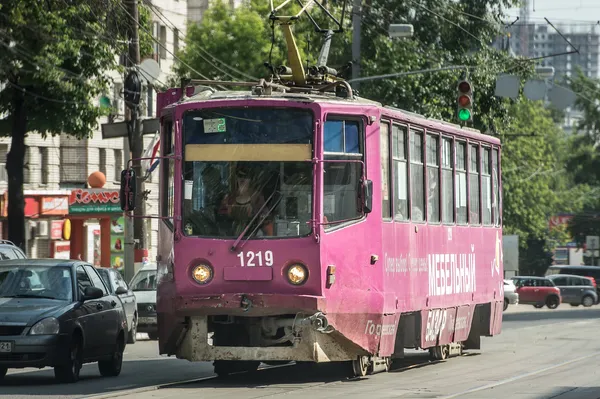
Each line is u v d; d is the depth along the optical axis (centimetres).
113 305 4141
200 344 3494
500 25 10175
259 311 3416
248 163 3472
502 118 9969
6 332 3631
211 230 3456
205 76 10388
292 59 3822
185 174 3491
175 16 12512
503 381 3831
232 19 10775
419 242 4091
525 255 19925
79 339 3812
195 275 3450
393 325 3806
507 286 12169
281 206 3450
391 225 3775
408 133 3991
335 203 3500
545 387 3616
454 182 4553
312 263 3425
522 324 8938
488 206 5091
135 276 6956
